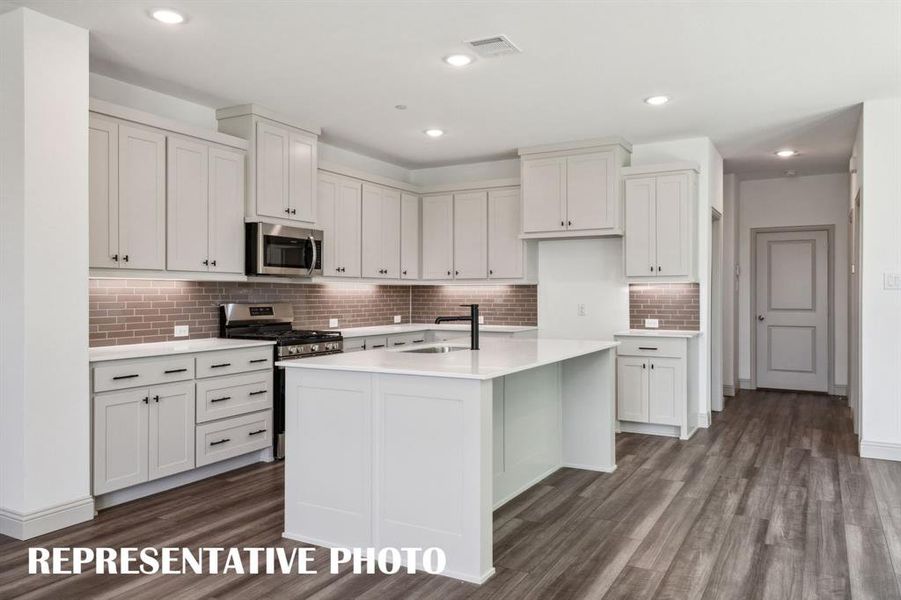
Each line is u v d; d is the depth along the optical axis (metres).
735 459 4.52
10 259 3.04
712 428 5.58
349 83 4.11
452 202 6.48
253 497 3.68
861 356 4.59
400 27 3.27
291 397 3.10
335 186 5.49
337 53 3.61
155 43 3.46
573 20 3.19
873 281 4.54
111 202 3.62
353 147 5.89
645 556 2.85
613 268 6.00
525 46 3.53
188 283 4.53
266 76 3.98
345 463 2.95
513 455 3.70
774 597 2.46
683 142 5.66
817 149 6.03
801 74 3.96
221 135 4.29
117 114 3.64
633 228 5.55
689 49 3.57
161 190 3.93
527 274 6.17
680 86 4.20
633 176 5.55
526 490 3.82
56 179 3.12
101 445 3.39
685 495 3.71
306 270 4.90
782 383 7.74
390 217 6.20
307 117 4.88
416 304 7.13
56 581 2.59
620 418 5.41
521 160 5.90
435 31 3.32
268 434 4.44
